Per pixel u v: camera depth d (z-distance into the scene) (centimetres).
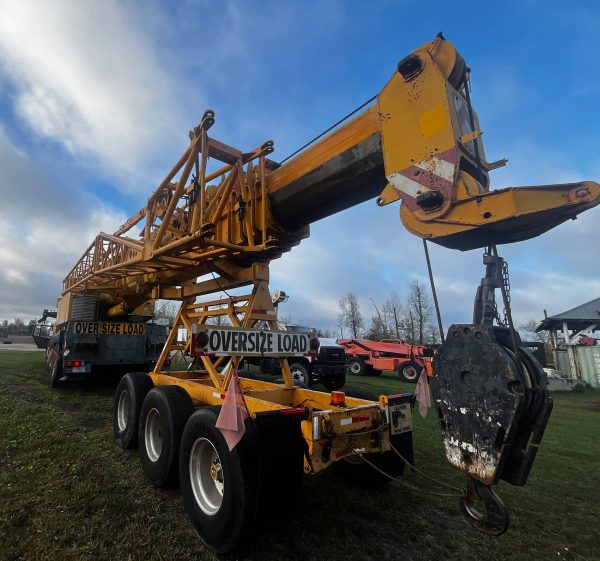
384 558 268
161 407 369
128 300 808
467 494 205
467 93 261
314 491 365
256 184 398
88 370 825
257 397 398
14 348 3097
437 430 629
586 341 2252
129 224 604
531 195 201
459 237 231
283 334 404
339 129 317
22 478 349
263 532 261
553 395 1392
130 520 291
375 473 352
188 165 401
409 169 251
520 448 185
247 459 252
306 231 428
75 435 490
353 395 402
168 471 344
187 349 512
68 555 242
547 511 359
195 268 491
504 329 206
